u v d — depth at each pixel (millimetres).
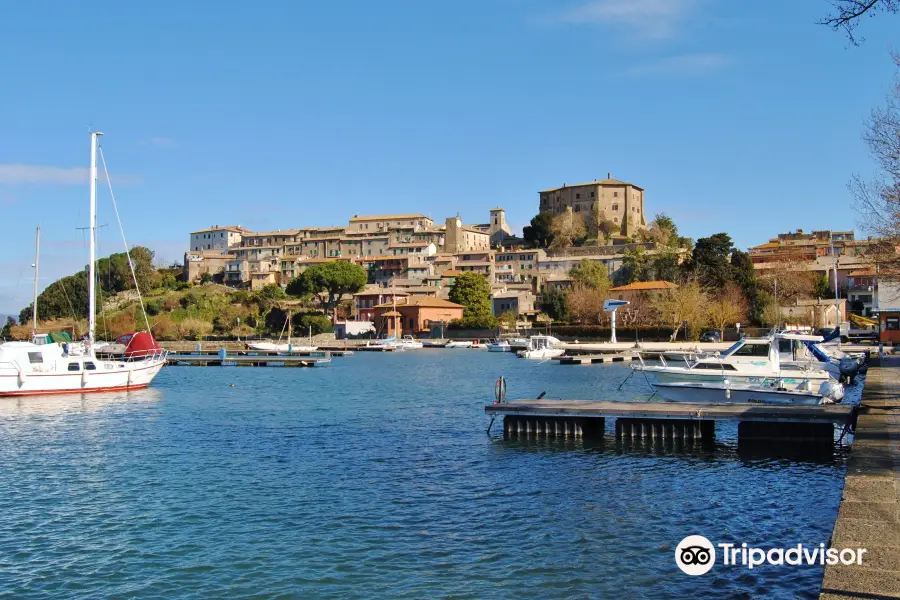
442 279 196000
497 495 29016
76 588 20562
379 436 42062
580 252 195500
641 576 20625
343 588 20297
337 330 178750
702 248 157750
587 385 70375
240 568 21750
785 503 27234
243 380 82750
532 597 19469
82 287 167625
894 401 37938
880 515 17453
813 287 145500
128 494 29594
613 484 30500
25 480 32062
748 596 19125
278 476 32375
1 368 60594
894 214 43188
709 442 38219
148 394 66000
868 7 18875
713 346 112625
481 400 59969
